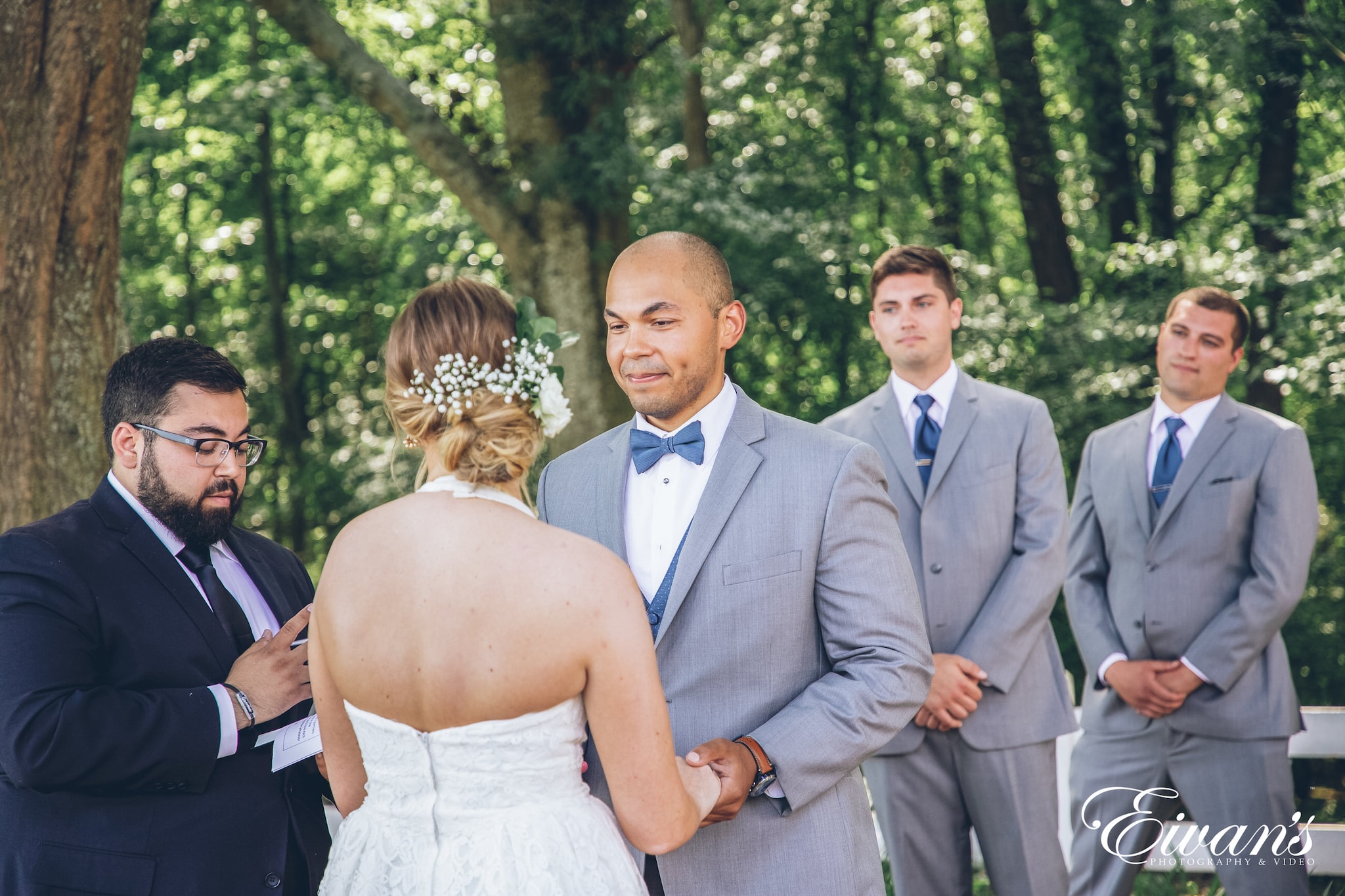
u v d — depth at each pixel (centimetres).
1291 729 365
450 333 183
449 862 179
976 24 1211
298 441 1355
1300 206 991
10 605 222
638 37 772
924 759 349
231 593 256
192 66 1104
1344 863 433
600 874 183
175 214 1327
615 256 789
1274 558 363
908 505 361
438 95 985
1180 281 880
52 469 396
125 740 216
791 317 1056
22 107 388
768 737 220
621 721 176
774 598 230
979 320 901
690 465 241
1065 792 475
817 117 1123
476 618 175
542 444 192
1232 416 383
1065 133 1134
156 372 240
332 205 1403
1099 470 407
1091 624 399
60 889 220
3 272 390
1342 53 891
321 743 232
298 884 246
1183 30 916
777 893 222
